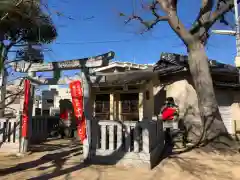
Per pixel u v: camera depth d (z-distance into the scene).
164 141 10.18
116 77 11.27
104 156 7.11
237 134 13.07
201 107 10.04
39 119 12.77
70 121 14.21
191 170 6.58
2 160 7.86
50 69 10.17
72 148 9.84
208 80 9.98
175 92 13.17
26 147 9.13
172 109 10.99
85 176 5.94
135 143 6.90
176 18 10.22
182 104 12.56
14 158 8.19
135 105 13.43
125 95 13.70
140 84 13.05
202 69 10.03
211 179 5.88
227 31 9.23
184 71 12.77
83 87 7.82
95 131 7.35
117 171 6.37
